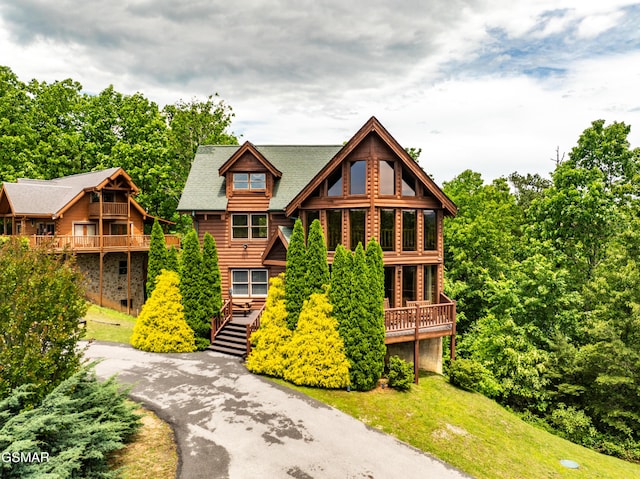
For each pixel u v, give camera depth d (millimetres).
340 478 8844
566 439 17391
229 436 10359
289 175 24641
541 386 19500
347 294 14625
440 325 17375
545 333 22516
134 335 18422
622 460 15547
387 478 9039
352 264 14844
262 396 13039
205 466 8938
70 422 7496
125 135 39031
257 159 23172
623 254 21531
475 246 28547
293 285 15719
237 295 23656
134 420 9945
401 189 18547
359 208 18422
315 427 11164
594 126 28656
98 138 38625
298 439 10422
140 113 38219
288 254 16047
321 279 15336
